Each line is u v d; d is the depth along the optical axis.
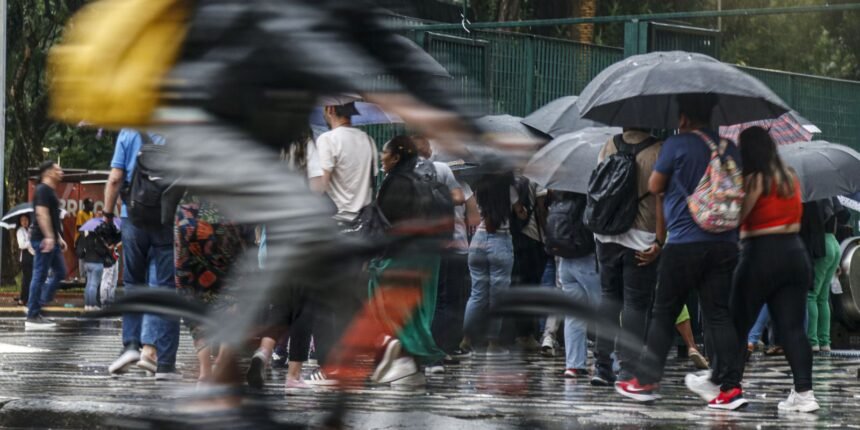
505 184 10.91
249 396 10.14
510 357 12.19
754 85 20.27
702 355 30.52
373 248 10.51
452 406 15.05
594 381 22.20
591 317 11.52
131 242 22.25
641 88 20.52
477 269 14.84
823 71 72.06
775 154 19.41
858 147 36.69
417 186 15.41
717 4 69.06
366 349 11.50
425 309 13.33
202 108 9.91
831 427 17.50
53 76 10.88
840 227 37.28
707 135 19.48
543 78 32.34
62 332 13.95
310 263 9.35
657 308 19.73
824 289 34.72
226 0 9.88
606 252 21.80
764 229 19.45
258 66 9.79
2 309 51.97
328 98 10.17
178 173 9.84
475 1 57.34
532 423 12.27
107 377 21.67
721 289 19.44
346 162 21.58
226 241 16.45
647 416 17.97
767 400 21.42
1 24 57.16
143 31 10.22
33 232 41.28
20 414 17.38
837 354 33.97
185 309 12.19
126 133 22.70
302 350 20.08
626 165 21.53
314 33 9.77
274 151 9.98
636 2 64.88
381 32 10.08
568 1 58.97
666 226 19.92
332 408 11.45
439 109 10.25
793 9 27.50
